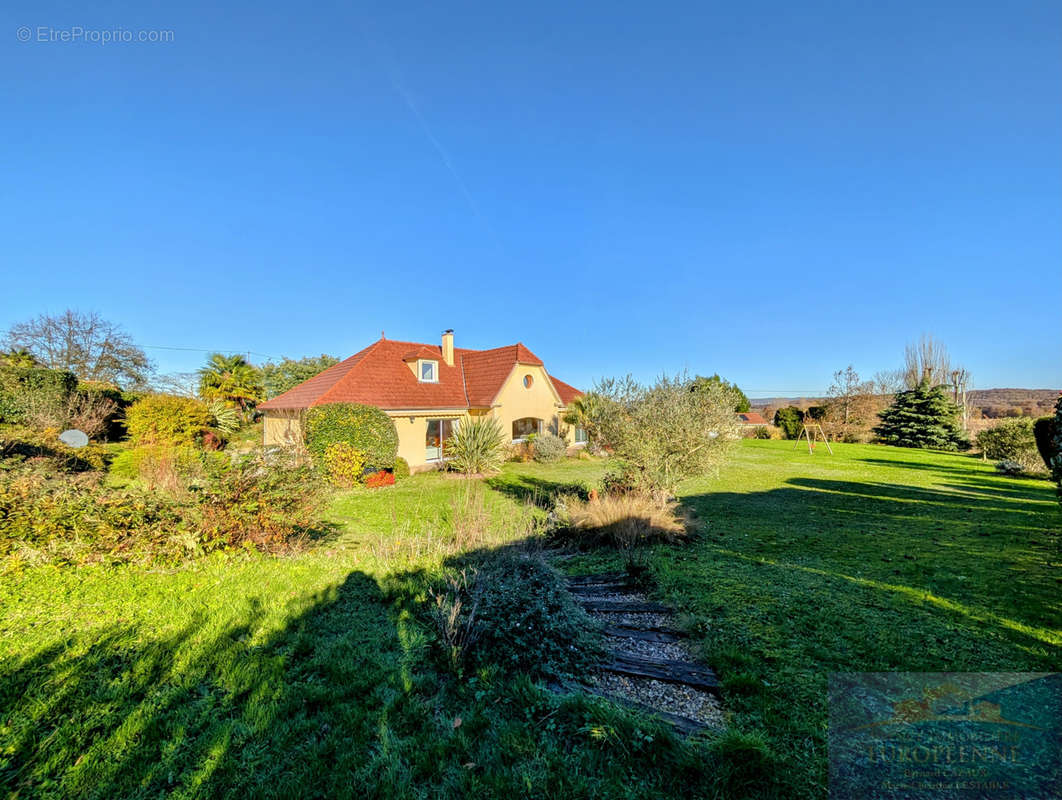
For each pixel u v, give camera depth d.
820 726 3.53
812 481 17.09
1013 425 23.27
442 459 20.97
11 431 13.63
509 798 2.89
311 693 3.84
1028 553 7.92
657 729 3.35
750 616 5.52
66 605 5.35
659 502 10.53
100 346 34.19
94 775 2.97
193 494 7.26
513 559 6.82
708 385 11.21
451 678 4.22
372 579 6.52
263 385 34.84
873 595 6.09
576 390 31.34
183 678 4.00
